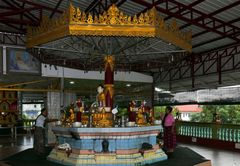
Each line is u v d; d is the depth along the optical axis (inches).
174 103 653.3
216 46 526.3
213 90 569.0
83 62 353.7
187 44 285.4
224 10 390.9
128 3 410.3
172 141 339.9
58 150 294.7
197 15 423.5
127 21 235.5
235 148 440.8
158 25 238.4
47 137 493.7
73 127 267.7
